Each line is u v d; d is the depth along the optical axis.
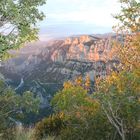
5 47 10.64
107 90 15.57
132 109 15.44
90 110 16.78
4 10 10.31
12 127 15.70
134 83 15.41
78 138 17.02
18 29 11.05
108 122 16.33
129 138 15.90
